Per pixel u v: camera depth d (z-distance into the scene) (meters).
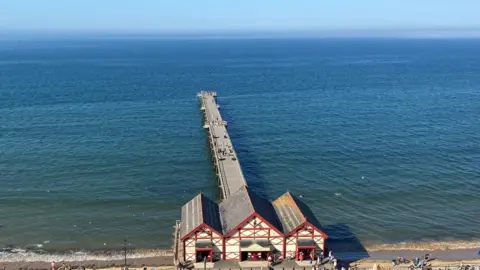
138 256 67.56
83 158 107.00
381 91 198.12
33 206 83.00
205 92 178.62
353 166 102.44
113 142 119.44
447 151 112.50
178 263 57.97
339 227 76.00
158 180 95.12
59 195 87.38
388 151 112.56
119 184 92.81
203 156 109.69
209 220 59.00
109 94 188.38
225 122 128.62
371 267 62.47
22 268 64.12
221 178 88.38
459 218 79.19
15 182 93.00
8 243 70.94
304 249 58.97
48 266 64.69
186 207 64.06
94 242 71.50
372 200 85.75
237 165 95.50
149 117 146.38
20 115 147.25
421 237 73.06
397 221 78.00
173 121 141.75
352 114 151.00
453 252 68.50
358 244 70.62
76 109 157.00
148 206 83.62
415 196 87.31
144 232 74.62
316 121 141.62
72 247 70.12
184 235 57.69
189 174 98.56
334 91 198.12
